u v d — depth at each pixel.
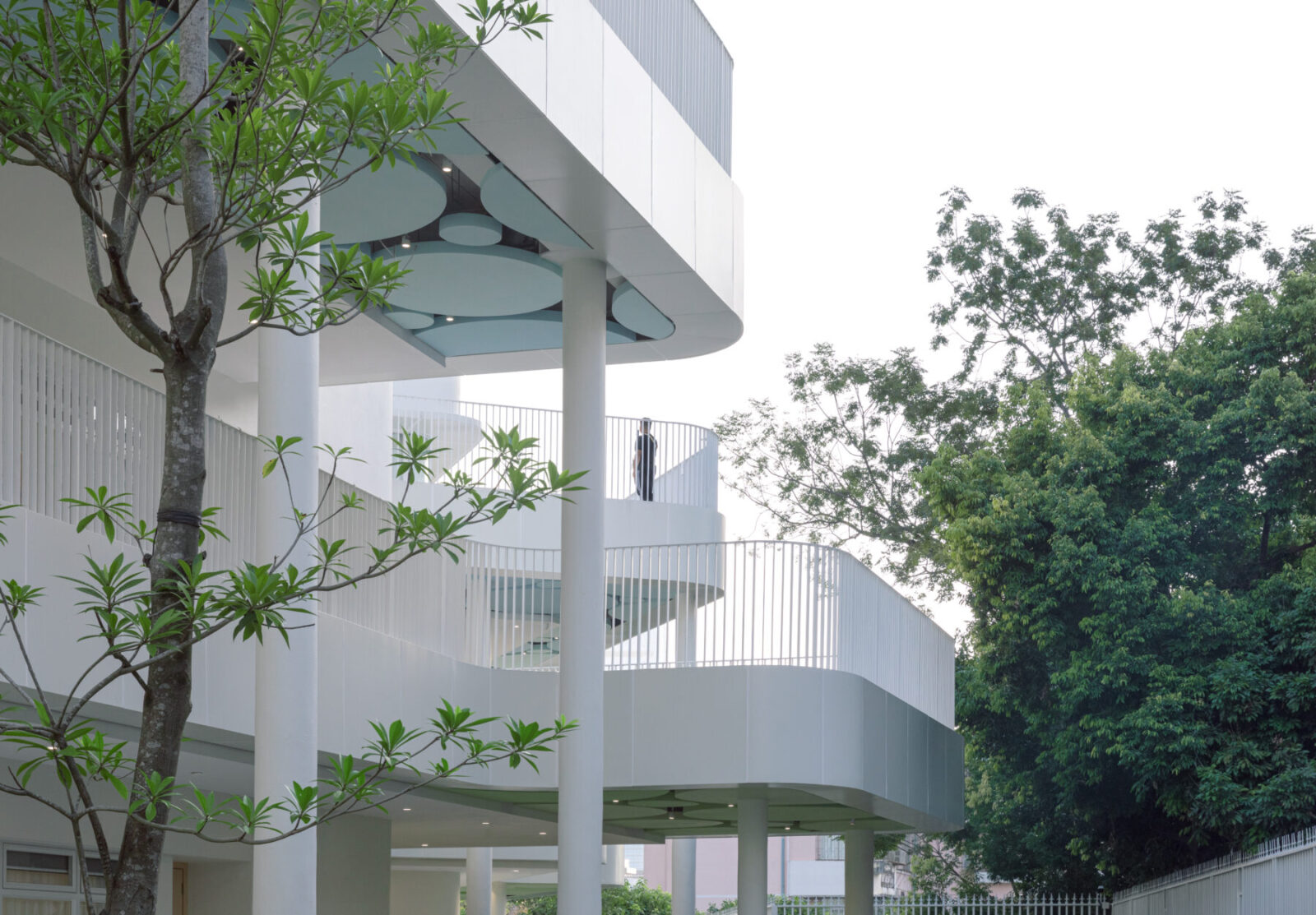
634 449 21.19
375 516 13.01
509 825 19.16
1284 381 21.02
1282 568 22.00
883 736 15.70
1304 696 18.91
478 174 11.40
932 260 30.25
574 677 12.80
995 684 23.16
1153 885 19.66
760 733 13.99
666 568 15.98
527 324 14.91
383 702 12.62
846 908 21.48
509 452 3.92
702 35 14.11
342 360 15.67
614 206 11.82
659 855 59.25
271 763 8.41
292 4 3.88
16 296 12.88
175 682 3.39
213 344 3.62
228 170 3.80
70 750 3.26
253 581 3.40
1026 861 25.36
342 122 4.02
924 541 30.45
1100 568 20.27
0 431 8.05
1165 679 19.72
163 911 14.30
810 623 14.58
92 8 3.72
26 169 10.28
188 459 3.50
